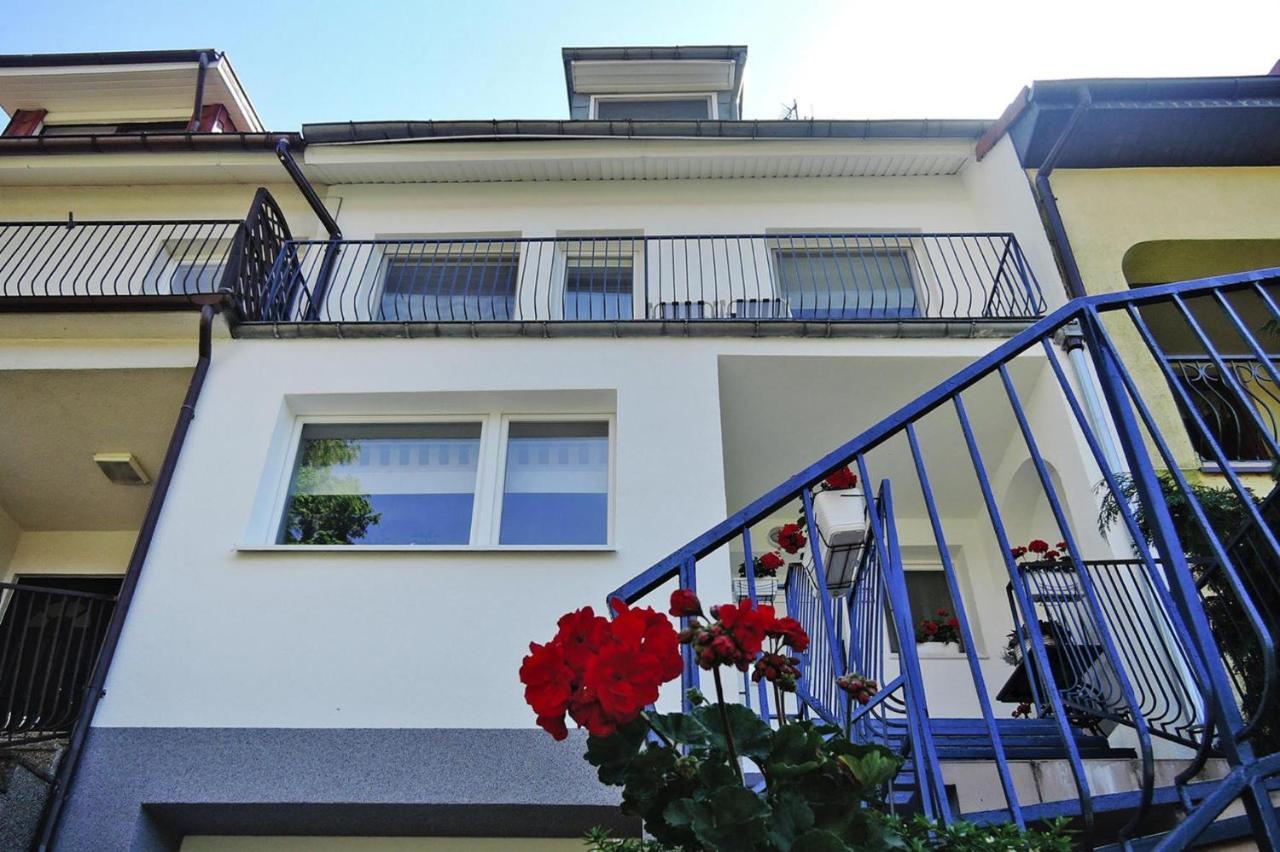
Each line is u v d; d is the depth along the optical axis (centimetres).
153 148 741
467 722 397
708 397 512
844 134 736
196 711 394
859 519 362
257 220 591
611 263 722
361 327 534
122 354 522
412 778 382
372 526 493
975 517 686
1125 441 169
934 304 676
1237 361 552
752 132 736
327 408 522
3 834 341
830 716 271
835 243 728
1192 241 633
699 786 133
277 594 430
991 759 389
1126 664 432
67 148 738
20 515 645
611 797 378
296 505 498
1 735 380
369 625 422
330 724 394
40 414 552
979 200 731
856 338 541
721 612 144
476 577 439
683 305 638
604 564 444
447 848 404
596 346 537
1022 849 138
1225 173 675
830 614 182
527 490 505
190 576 434
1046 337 191
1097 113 634
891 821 142
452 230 743
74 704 437
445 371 523
